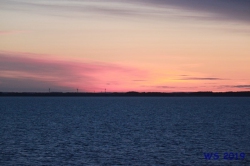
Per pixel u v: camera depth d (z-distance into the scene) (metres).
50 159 57.41
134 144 70.81
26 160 56.69
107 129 95.38
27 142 72.56
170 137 80.44
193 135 83.75
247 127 101.00
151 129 95.50
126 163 55.38
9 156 59.25
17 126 101.31
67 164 54.44
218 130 93.62
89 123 111.75
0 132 87.44
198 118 131.38
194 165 54.78
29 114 150.75
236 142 74.12
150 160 57.19
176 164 55.16
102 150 64.50
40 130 92.56
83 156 59.72
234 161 57.53
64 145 69.31
